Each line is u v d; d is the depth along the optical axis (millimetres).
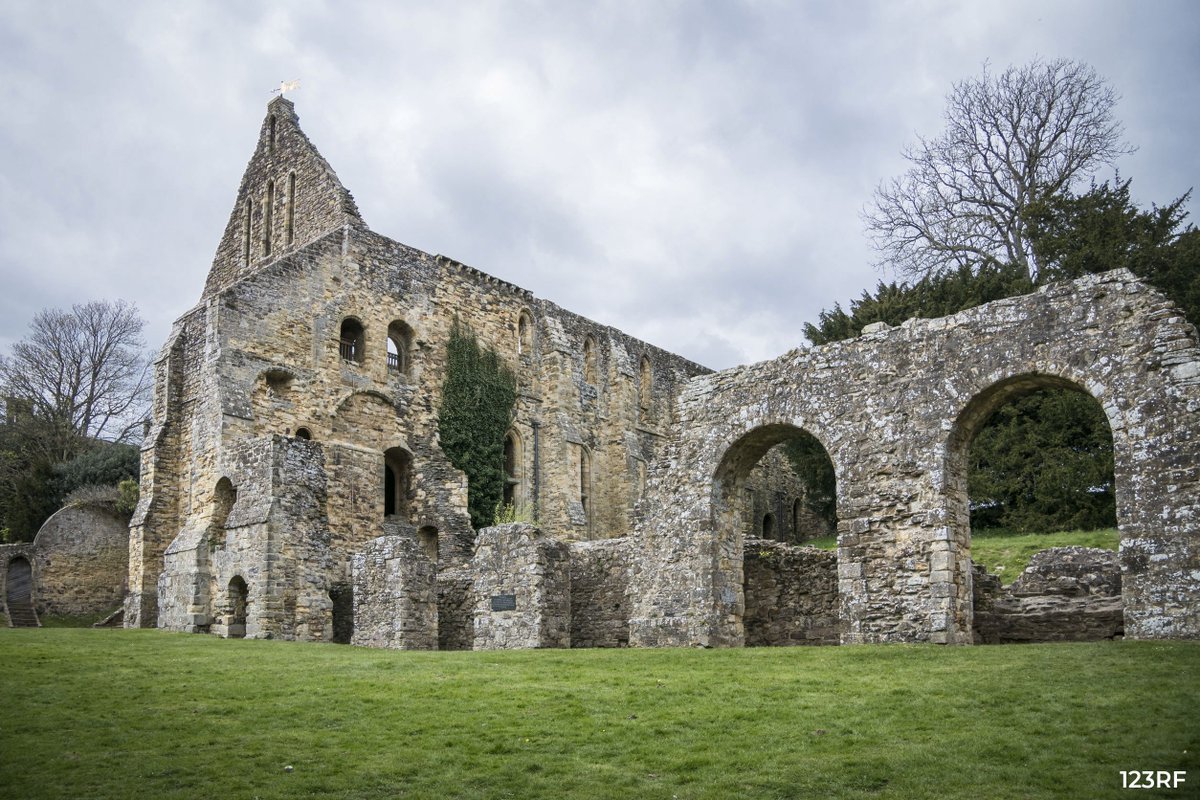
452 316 48281
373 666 20750
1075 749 12727
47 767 13188
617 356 57344
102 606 45000
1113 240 44250
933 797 11578
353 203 45781
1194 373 20000
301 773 12977
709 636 25766
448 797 12172
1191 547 19453
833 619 26688
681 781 12562
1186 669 16016
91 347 63688
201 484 36875
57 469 54156
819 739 13906
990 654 18938
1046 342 22000
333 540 39656
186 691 17766
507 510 43406
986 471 42844
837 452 24594
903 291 48844
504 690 17578
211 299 38969
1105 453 40812
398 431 44500
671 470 27547
